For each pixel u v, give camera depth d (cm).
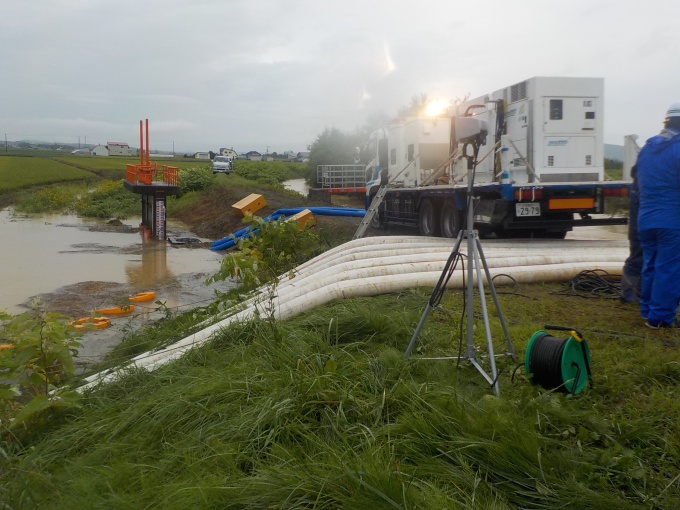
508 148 1249
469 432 369
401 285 789
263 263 1047
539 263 912
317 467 343
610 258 940
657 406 417
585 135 1202
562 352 443
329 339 575
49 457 426
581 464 345
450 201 1356
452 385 459
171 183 2097
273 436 389
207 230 2347
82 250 1778
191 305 1032
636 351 528
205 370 525
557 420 399
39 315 542
